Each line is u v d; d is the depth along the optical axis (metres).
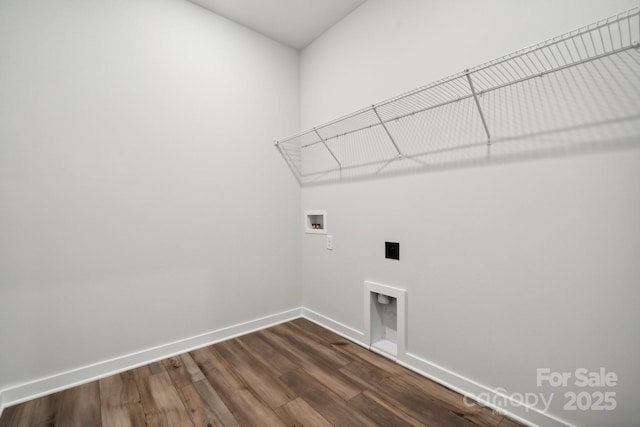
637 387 1.09
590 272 1.18
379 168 2.04
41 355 1.59
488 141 1.47
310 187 2.69
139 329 1.91
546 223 1.29
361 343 2.18
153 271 1.96
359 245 2.20
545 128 1.29
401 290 1.88
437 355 1.71
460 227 1.59
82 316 1.71
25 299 1.55
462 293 1.59
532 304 1.34
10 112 1.51
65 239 1.66
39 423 1.38
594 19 1.15
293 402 1.52
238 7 2.21
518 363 1.38
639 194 1.07
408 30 1.83
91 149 1.74
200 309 2.17
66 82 1.66
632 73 1.08
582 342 1.21
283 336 2.34
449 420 1.38
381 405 1.50
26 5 1.55
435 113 1.70
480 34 1.49
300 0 2.13
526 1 1.33
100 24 1.77
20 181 1.54
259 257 2.51
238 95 2.38
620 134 1.11
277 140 2.62
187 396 1.57
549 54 1.26
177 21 2.07
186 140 2.10
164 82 2.01
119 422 1.38
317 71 2.59
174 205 2.05
